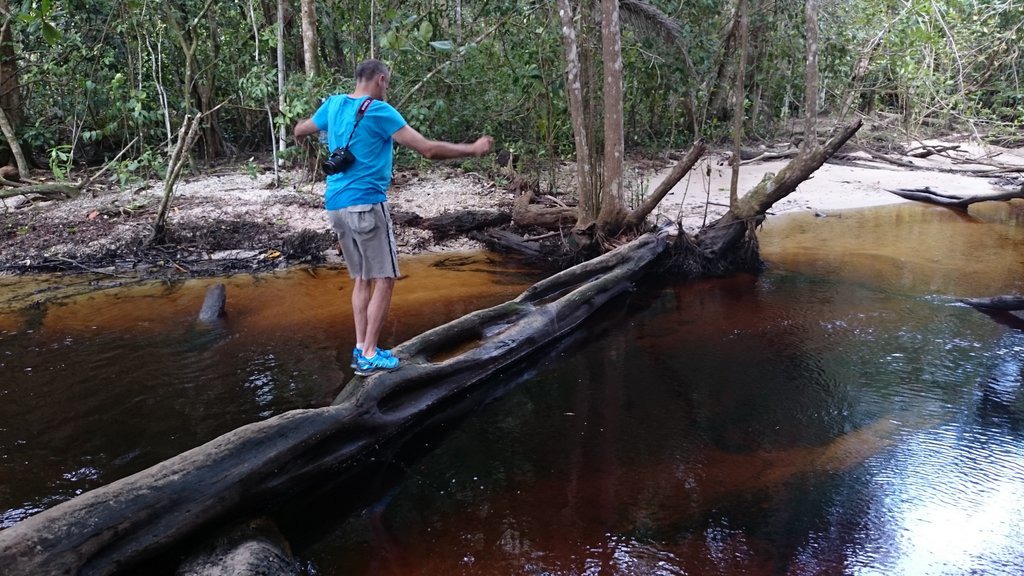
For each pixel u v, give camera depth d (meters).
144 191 10.03
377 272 4.09
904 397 4.77
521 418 4.63
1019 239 8.78
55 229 8.38
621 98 7.48
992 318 6.20
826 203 10.90
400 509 3.64
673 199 10.34
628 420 4.54
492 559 3.20
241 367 5.15
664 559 3.17
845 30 15.61
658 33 10.58
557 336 5.99
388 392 4.26
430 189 10.41
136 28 10.52
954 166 13.74
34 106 12.11
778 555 3.19
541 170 11.41
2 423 4.34
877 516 3.48
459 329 5.36
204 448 3.30
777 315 6.41
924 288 7.02
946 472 3.86
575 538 3.33
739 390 4.94
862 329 6.01
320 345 5.56
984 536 3.31
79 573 2.74
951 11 15.61
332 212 3.99
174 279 7.29
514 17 10.89
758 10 13.45
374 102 3.82
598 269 7.02
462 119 12.23
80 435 4.20
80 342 5.65
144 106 11.19
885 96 18.92
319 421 3.76
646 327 6.25
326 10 11.73
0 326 5.99
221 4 11.93
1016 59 16.67
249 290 6.94
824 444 4.18
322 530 3.48
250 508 3.41
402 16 10.03
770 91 15.58
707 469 3.93
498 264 7.98
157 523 3.00
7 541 2.61
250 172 10.59
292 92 9.41
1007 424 4.39
